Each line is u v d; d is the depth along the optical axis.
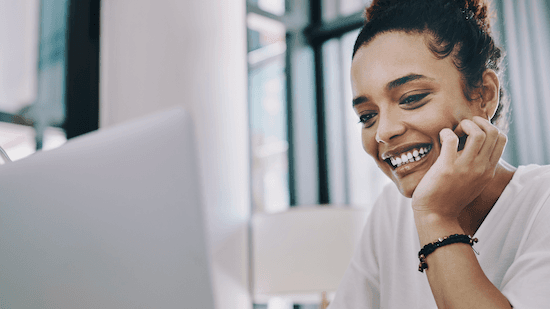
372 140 1.33
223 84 2.97
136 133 0.40
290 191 2.98
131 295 0.39
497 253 0.94
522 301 0.73
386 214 1.23
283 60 3.10
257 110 3.03
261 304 2.79
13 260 0.46
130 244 0.39
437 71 1.18
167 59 3.00
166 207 0.38
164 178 0.38
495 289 0.78
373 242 1.24
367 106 1.36
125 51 3.18
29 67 2.90
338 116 2.86
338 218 1.68
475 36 1.13
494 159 0.98
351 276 1.26
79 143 0.43
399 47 1.26
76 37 3.14
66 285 0.43
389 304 1.15
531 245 0.80
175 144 0.38
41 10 2.99
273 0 3.09
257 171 2.95
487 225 0.96
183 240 0.38
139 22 3.15
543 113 1.61
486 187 0.98
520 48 1.68
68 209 0.43
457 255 0.83
